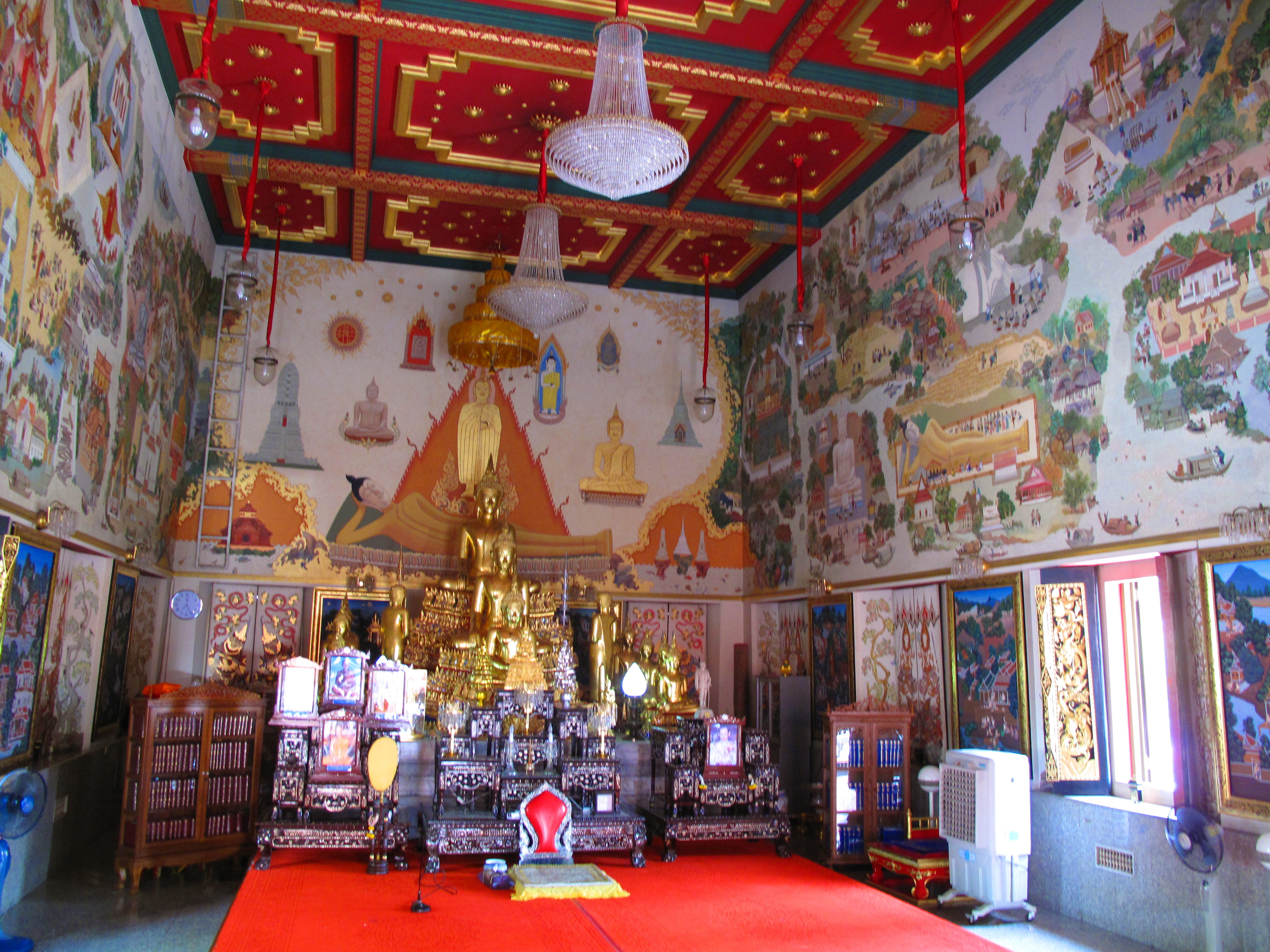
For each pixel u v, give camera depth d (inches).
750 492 525.3
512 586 452.1
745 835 340.2
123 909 261.0
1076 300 290.8
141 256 341.1
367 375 493.7
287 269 491.8
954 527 344.2
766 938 248.5
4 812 220.2
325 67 346.0
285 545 468.8
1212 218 245.0
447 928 248.5
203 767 304.7
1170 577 254.1
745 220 445.1
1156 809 263.7
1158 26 265.0
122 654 374.3
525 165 417.4
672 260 514.9
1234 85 240.8
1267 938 219.5
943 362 355.9
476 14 312.5
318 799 309.3
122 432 333.4
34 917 251.1
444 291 510.6
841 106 345.4
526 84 356.5
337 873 303.9
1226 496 236.2
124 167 309.4
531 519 504.1
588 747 346.6
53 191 247.8
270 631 468.8
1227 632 234.8
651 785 391.5
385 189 418.3
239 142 397.7
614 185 265.7
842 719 343.0
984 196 337.1
